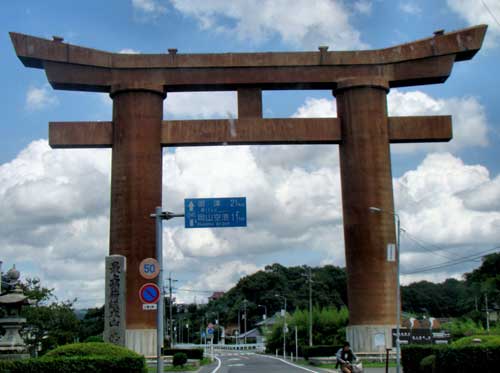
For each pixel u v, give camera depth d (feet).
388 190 132.46
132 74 132.98
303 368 134.00
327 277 403.13
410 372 85.05
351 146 133.28
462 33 133.08
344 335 206.18
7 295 95.35
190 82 133.28
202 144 132.26
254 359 212.84
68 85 130.21
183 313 536.42
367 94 134.00
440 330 191.21
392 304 128.47
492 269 247.29
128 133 130.41
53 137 131.75
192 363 143.64
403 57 135.03
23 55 126.52
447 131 135.13
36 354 170.91
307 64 135.13
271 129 132.77
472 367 62.18
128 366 66.90
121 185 129.49
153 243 128.26
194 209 93.09
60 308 184.75
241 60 134.10
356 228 130.93
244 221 92.94
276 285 434.71
